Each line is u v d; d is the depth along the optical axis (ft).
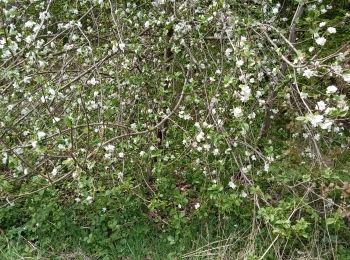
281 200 3.36
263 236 3.47
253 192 3.18
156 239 3.66
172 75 3.85
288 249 3.45
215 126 3.45
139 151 3.70
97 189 3.51
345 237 3.57
